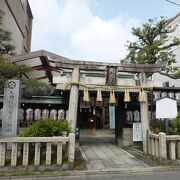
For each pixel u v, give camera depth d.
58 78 12.35
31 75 18.06
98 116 29.78
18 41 30.64
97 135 21.45
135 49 23.36
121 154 12.45
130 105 15.57
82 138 19.00
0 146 8.98
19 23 30.61
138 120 15.48
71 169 9.27
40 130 9.88
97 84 12.35
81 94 14.35
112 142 16.73
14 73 11.04
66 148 10.11
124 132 15.20
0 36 17.55
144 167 9.70
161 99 11.64
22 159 9.43
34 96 13.98
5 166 8.92
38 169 9.05
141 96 12.32
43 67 16.36
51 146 9.84
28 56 14.38
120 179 8.27
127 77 14.46
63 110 14.30
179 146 10.36
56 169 9.18
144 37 22.92
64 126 10.41
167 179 8.23
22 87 13.23
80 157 11.46
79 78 12.21
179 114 12.60
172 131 12.21
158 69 12.50
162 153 10.15
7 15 24.91
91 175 8.88
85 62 12.10
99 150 13.59
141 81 12.54
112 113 25.41
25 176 8.48
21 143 9.44
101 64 12.25
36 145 9.16
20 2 31.25
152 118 15.38
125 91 12.37
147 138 11.95
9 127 10.74
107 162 10.61
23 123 13.76
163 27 22.75
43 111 14.20
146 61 22.00
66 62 11.99
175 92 16.44
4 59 11.34
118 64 12.37
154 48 21.88
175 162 10.13
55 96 14.24
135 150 13.39
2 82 10.32
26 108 14.16
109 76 12.25
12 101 10.95
